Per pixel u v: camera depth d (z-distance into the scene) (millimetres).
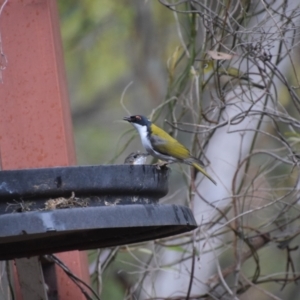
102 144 21438
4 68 9078
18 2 9945
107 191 7230
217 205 12703
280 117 10609
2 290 9664
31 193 7039
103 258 13766
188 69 12414
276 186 13680
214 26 11141
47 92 9867
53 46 9906
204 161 13641
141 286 12211
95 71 21703
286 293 17859
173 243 13414
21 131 9836
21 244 8156
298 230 12469
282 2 11359
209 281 12195
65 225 6707
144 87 21609
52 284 9984
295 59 16250
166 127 12836
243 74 11102
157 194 7672
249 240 12406
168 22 19922
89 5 20234
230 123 10352
